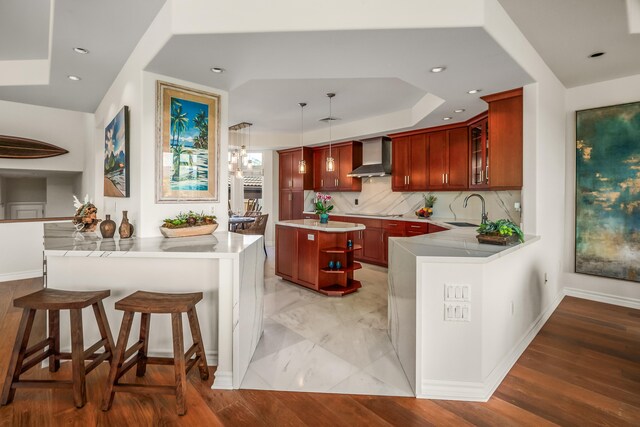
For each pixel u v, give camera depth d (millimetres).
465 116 4328
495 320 2141
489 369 2055
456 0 2004
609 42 2734
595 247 3719
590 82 3645
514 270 2467
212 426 1693
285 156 7543
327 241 4090
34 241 4668
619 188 3547
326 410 1832
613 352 2523
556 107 3488
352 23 2018
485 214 4102
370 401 1919
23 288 4105
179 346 1794
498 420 1754
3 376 2084
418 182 5340
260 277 2754
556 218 3557
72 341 1807
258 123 6070
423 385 1978
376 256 5738
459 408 1858
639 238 3449
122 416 1755
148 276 2314
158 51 2303
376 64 2570
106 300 2311
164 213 2826
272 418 1760
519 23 2453
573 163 3844
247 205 10117
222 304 2074
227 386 2037
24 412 1768
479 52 2344
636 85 3428
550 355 2480
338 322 3107
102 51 2809
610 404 1882
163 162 2799
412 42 2193
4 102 5098
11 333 2766
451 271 1977
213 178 3133
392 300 2678
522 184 3150
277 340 2713
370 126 5633
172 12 2062
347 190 6539
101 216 4512
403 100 4574
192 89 2957
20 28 2846
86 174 5547
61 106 4410
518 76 2828
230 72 2709
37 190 6926
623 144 3506
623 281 3557
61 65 3074
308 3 2029
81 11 2229
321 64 2551
